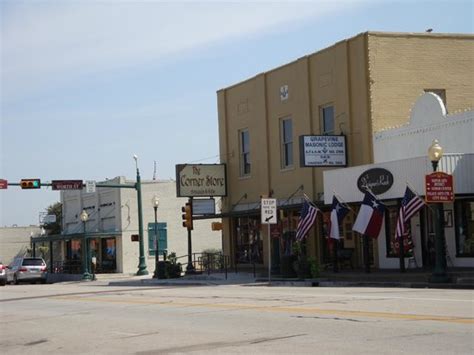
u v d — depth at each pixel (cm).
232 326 1337
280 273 3003
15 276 4419
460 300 1564
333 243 2875
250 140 3694
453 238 2567
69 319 1692
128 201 5103
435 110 2669
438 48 3039
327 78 3159
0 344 1338
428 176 2161
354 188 2691
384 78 2953
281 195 3450
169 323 1462
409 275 2352
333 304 1609
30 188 4053
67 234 5331
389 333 1111
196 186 3728
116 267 5103
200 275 3456
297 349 1025
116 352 1136
